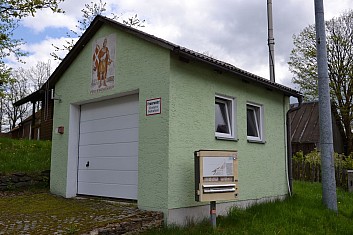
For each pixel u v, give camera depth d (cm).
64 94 875
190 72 672
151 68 660
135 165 704
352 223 717
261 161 858
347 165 1560
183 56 629
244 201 782
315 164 1480
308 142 2312
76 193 838
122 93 725
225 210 721
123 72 719
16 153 1297
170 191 603
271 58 1363
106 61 764
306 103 2697
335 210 801
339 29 2634
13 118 4294
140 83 679
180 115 639
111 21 738
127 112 737
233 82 789
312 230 642
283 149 957
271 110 923
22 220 561
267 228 612
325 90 847
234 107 792
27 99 1398
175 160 619
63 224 523
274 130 927
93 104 827
